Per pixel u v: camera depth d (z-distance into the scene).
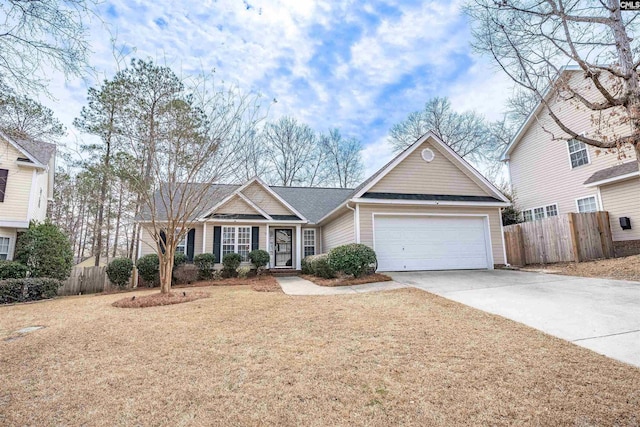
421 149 13.59
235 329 5.80
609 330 5.04
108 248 23.84
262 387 3.67
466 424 2.94
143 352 4.82
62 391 3.71
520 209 18.34
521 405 3.19
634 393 3.33
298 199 20.16
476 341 4.89
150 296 9.16
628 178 12.23
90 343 5.29
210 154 9.94
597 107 6.04
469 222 13.27
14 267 11.83
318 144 32.72
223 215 16.05
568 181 15.52
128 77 15.21
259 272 15.75
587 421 2.93
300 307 7.38
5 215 13.35
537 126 17.31
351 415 3.11
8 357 4.77
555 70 6.61
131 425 3.04
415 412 3.13
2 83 4.82
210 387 3.71
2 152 13.16
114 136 14.30
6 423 3.11
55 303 9.70
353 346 4.81
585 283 8.50
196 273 14.30
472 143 28.27
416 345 4.79
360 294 8.72
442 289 8.81
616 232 12.79
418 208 12.83
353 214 12.85
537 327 5.44
